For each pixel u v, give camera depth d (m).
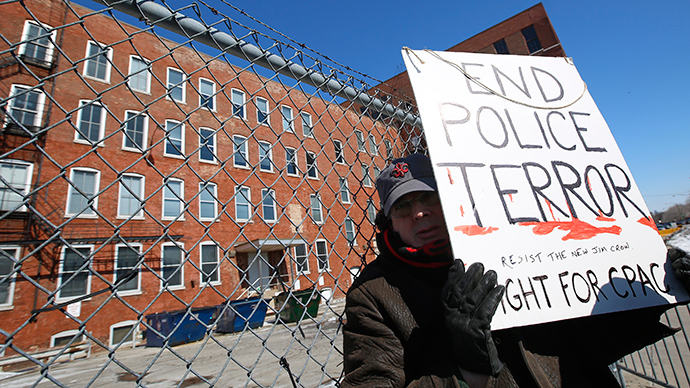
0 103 0.86
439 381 1.03
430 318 1.20
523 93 1.59
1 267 9.16
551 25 23.86
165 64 12.10
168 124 12.15
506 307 1.13
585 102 1.64
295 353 6.37
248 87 13.59
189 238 12.54
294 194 1.69
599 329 1.37
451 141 1.37
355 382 1.13
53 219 9.94
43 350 9.30
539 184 1.36
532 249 1.23
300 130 13.98
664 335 1.29
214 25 1.52
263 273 14.30
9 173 9.34
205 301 12.47
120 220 11.13
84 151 10.67
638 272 1.27
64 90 10.46
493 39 25.52
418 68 1.52
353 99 2.22
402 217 1.39
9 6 10.03
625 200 1.40
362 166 2.12
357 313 1.27
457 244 1.17
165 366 6.88
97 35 11.21
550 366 1.17
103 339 10.25
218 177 13.32
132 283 11.16
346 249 15.90
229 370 5.67
